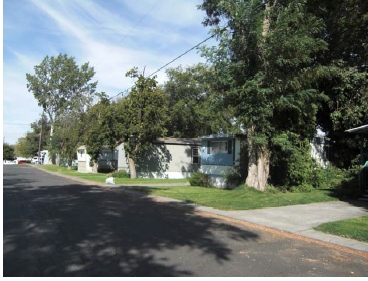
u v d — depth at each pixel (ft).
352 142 73.46
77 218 30.76
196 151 105.09
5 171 117.80
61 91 217.36
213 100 52.90
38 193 50.75
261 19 47.44
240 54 48.85
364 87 59.93
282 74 48.60
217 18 67.82
